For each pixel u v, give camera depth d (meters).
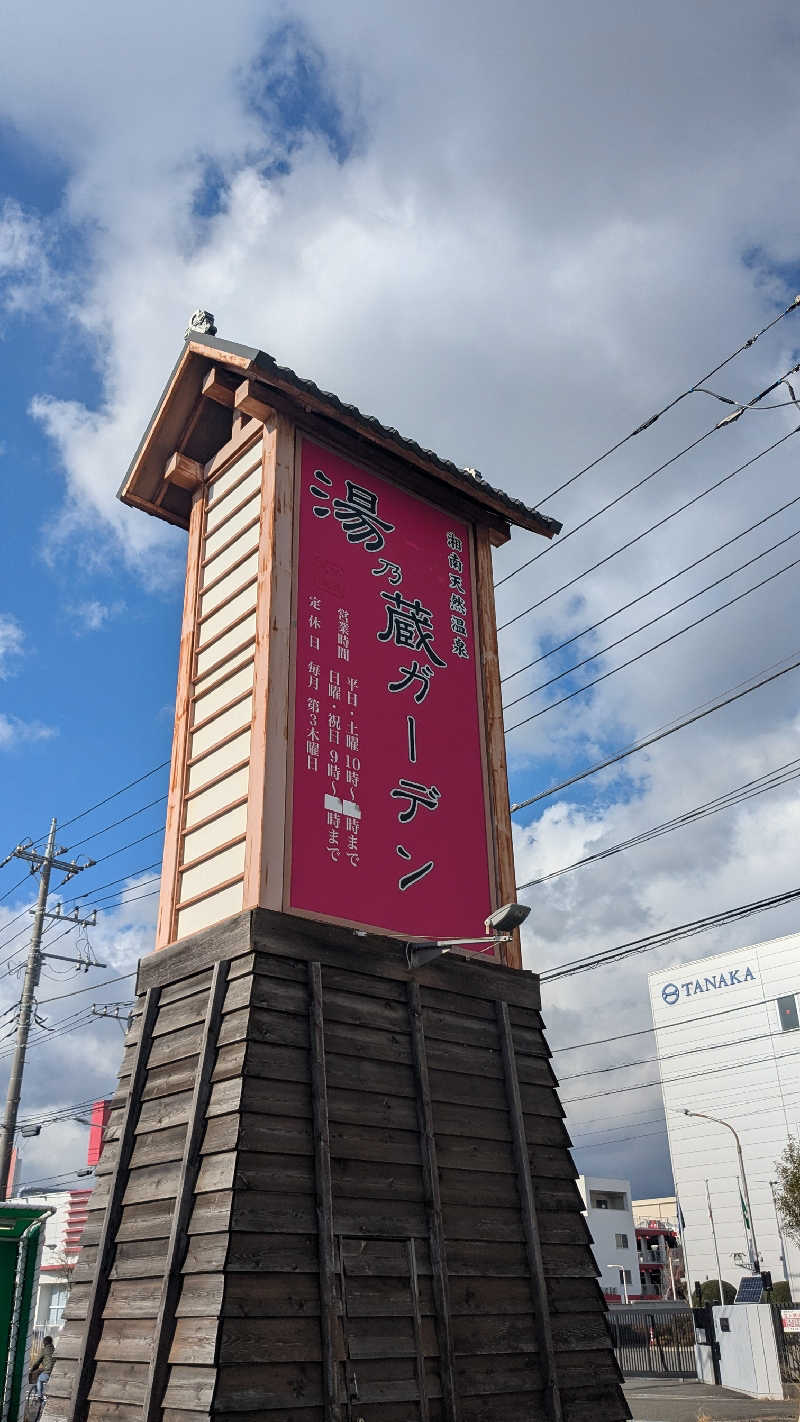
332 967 8.58
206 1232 7.07
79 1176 31.09
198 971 8.61
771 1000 59.81
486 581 12.27
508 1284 8.51
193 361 11.25
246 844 8.90
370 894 9.32
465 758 10.92
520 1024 10.05
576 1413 8.33
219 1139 7.43
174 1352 6.82
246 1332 6.70
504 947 10.44
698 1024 63.03
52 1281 57.66
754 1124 58.62
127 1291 7.61
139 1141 8.32
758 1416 22.81
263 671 9.45
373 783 9.84
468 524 12.46
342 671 10.05
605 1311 9.16
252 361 10.07
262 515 10.29
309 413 10.82
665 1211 102.69
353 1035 8.42
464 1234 8.33
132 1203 8.02
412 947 9.25
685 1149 61.47
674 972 65.25
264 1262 6.97
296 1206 7.35
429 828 10.17
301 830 9.05
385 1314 7.44
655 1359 38.22
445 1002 9.40
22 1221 8.59
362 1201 7.75
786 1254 54.94
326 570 10.38
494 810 10.97
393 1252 7.77
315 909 8.84
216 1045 7.96
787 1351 29.33
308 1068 7.98
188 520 12.55
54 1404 7.67
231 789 9.49
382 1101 8.37
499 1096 9.41
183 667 10.86
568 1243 9.19
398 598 11.02
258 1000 7.93
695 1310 34.91
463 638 11.59
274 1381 6.70
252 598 10.14
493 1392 7.84
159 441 11.88
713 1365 33.50
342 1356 7.01
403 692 10.57
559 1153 9.72
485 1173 8.86
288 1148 7.51
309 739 9.47
